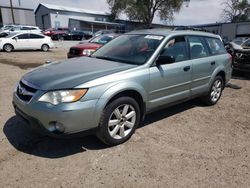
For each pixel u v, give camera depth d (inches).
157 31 182.5
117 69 141.7
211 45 211.3
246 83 328.5
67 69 144.4
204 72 196.9
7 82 295.7
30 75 142.3
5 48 708.0
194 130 169.6
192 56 185.6
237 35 1557.6
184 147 145.3
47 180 112.6
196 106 220.4
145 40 171.5
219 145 149.6
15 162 125.3
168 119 187.3
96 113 127.0
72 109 119.0
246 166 128.8
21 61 510.9
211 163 130.1
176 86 171.8
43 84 125.9
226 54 228.5
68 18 2213.3
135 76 142.6
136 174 118.7
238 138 160.2
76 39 1411.2
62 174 117.0
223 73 224.5
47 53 716.0
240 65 350.0
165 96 165.9
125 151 138.4
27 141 146.0
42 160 127.6
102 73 135.1
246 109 219.0
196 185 112.7
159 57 154.6
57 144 143.4
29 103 124.6
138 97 150.9
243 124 184.2
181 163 129.0
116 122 139.8
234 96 260.8
